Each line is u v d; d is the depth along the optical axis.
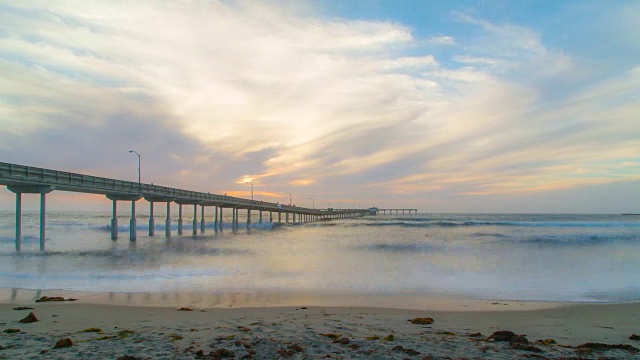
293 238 45.50
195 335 8.37
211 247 32.84
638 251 28.19
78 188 34.97
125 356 6.76
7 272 18.84
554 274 18.80
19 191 30.80
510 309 12.12
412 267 20.83
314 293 14.58
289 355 6.94
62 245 34.72
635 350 7.65
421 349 7.43
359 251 28.67
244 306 12.29
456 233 50.50
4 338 8.12
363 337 8.38
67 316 10.59
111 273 18.66
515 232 52.41
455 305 12.71
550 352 7.41
